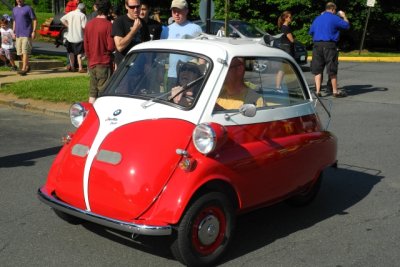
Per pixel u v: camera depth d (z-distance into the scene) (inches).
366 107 454.0
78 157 173.5
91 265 168.2
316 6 902.4
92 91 349.7
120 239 187.8
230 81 182.1
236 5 904.9
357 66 758.5
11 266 166.2
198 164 162.2
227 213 172.1
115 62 312.5
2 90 470.0
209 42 193.2
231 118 177.5
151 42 202.4
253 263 174.4
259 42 204.4
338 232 203.0
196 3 973.8
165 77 187.0
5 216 206.4
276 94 200.2
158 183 159.8
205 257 168.1
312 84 573.0
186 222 160.2
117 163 164.1
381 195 247.1
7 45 621.0
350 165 292.0
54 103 426.3
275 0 900.6
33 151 301.0
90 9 1044.5
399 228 208.1
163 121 171.3
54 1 1409.9
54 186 178.5
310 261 176.9
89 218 165.6
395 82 595.5
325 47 484.7
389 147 328.8
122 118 176.9
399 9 949.8
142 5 309.6
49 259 171.5
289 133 198.7
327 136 218.4
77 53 599.5
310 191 230.5
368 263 176.4
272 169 186.1
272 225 209.3
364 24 940.0
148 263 170.6
